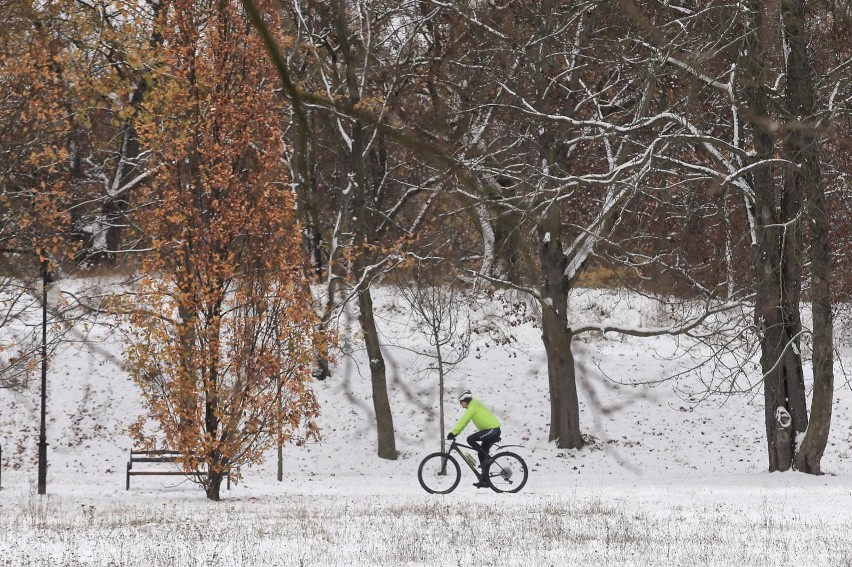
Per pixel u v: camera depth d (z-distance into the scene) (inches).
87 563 820.6
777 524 1128.2
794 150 1732.3
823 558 854.5
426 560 855.7
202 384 1556.3
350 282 1488.7
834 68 1664.6
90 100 1749.5
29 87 1269.7
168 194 1523.1
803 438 1980.8
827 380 1924.2
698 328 2455.7
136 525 1146.7
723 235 2025.1
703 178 1792.6
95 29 1790.1
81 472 2317.9
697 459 2450.8
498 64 1472.7
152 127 1515.7
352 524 1136.2
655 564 828.0
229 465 1577.3
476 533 1039.0
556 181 1507.1
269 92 1182.9
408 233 1058.7
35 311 2314.2
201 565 822.5
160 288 1529.3
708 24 1336.1
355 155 984.3
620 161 1727.4
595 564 831.7
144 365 1547.7
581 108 2197.3
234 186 1448.1
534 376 2883.9
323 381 2844.5
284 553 896.9
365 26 1641.2
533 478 2137.1
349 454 2507.4
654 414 2679.6
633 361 2920.8
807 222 1889.8
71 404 2630.4
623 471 2304.4
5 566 799.1
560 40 1531.7
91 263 2207.2
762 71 1088.8
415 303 2247.8
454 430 1585.9
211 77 1457.9
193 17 1451.8
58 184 1472.7
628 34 1346.0
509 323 2415.1
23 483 2114.9
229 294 1547.7
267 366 1529.3
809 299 2090.3
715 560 849.5
